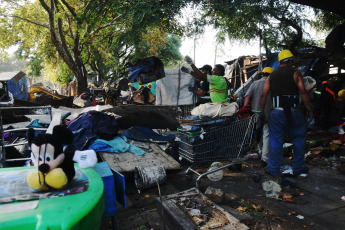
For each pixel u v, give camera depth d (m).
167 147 5.10
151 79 5.81
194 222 2.59
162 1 5.39
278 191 3.60
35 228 1.29
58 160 1.65
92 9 6.22
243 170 4.70
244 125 4.09
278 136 4.04
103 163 2.52
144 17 5.44
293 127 3.99
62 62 22.88
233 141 4.08
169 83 8.05
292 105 3.92
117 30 15.81
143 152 4.65
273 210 3.15
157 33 19.11
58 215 1.35
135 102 12.06
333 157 5.41
